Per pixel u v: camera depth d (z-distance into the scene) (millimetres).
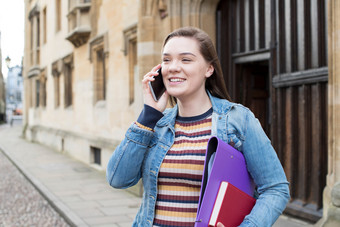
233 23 5441
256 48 5020
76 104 11047
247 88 5449
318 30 4074
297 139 4441
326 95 4043
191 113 1597
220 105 1572
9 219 5383
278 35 4598
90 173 8539
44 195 6527
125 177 1587
